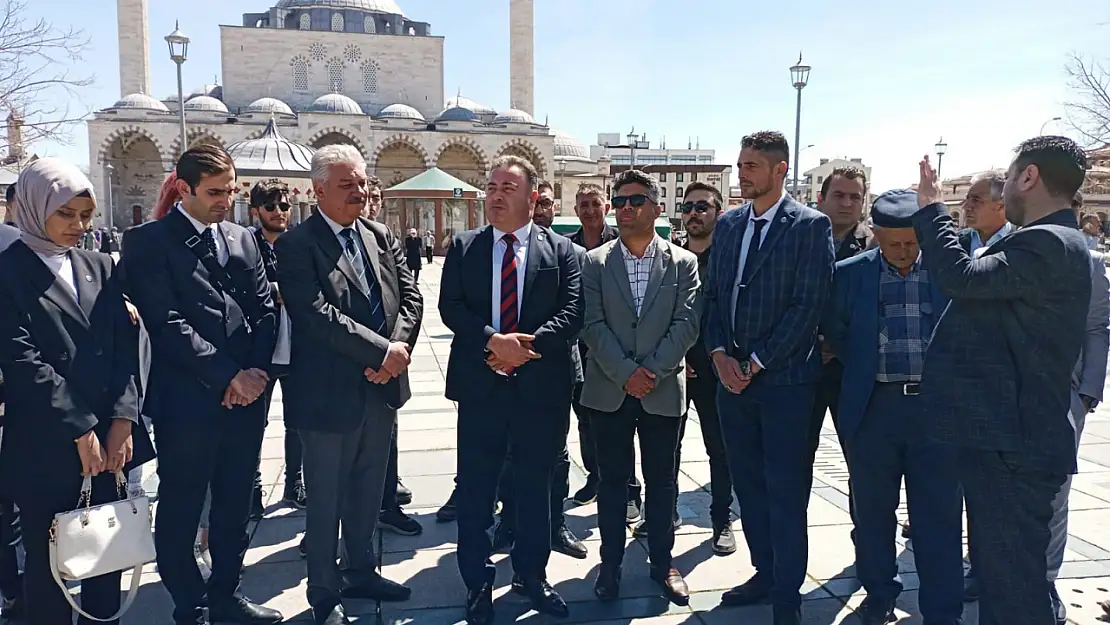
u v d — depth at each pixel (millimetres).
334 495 3832
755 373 3869
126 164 53938
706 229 5059
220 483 3814
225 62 59906
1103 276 3758
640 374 3955
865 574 3916
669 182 53156
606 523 4156
